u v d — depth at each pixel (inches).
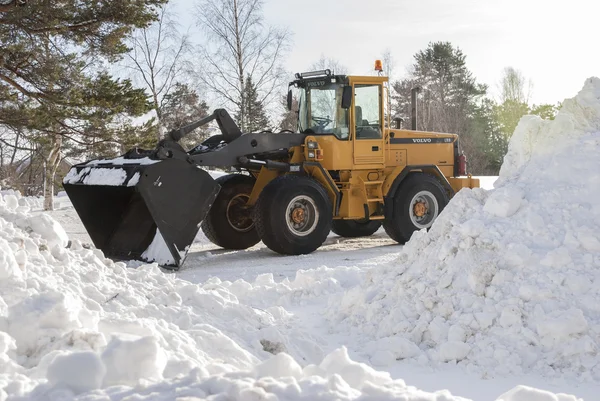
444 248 216.8
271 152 420.5
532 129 245.0
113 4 575.8
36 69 559.5
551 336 181.6
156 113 984.9
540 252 203.5
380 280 234.8
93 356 114.3
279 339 197.6
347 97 415.2
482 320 190.5
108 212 378.6
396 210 437.4
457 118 1658.5
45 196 772.0
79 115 596.4
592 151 227.6
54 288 177.9
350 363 129.7
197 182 354.0
